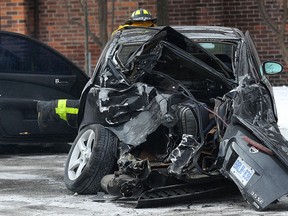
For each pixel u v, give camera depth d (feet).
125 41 53.62
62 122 66.95
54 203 48.37
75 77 70.18
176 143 48.11
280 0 103.60
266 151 44.14
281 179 43.65
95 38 92.43
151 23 68.08
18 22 104.58
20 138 68.08
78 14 106.83
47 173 60.29
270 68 53.57
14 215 44.96
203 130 47.42
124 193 46.98
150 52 49.57
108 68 51.47
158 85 50.21
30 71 68.85
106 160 49.65
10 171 61.36
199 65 48.62
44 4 107.24
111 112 49.75
